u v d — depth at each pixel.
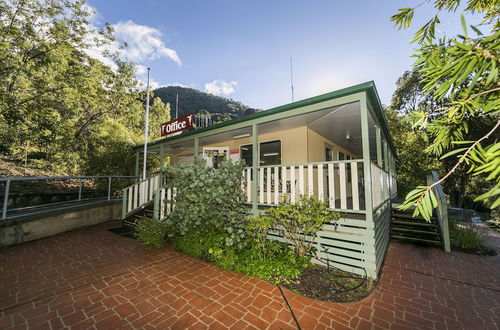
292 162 6.31
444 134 1.38
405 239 5.45
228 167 4.41
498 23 1.26
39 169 9.59
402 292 2.95
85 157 9.42
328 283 3.12
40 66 8.45
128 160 9.51
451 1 1.42
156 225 4.64
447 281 3.29
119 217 6.88
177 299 2.68
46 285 2.95
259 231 3.94
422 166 15.77
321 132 6.80
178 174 4.33
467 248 4.88
